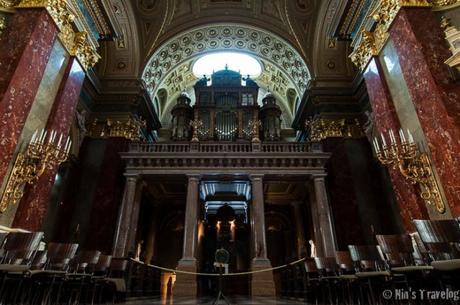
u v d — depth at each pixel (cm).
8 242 402
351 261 547
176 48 1548
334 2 1249
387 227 1069
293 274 948
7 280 410
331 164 1202
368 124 1197
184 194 1491
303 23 1430
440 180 525
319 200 1097
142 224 1426
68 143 684
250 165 1164
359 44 825
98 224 1073
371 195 1130
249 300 742
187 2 1440
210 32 1548
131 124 1272
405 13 620
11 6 625
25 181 557
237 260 1448
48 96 657
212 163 1161
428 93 557
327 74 1364
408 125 633
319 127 1278
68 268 491
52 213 1035
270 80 1838
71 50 745
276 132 1497
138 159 1159
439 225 378
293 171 1155
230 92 1616
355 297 551
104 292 662
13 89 544
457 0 600
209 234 1507
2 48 579
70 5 726
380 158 665
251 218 1191
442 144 522
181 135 1470
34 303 448
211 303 580
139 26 1380
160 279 1302
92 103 1285
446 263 330
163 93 1788
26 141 581
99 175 1158
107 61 1363
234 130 1466
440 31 594
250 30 1530
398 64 662
